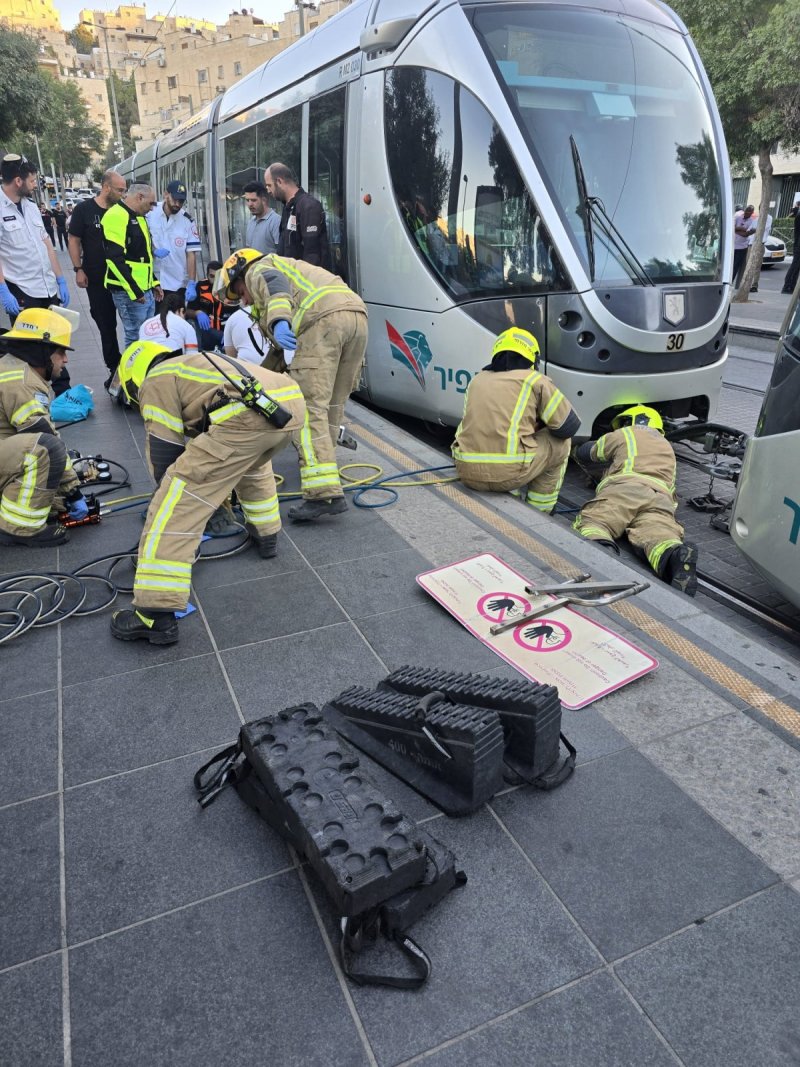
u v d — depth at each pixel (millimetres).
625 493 4695
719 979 1756
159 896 2002
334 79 6816
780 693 2770
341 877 1726
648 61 5766
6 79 21359
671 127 5723
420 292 6125
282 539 4215
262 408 3047
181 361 3207
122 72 124562
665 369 5477
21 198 6500
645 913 1921
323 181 7227
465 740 2131
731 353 11375
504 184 5332
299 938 1881
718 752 2477
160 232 8211
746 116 13812
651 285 5328
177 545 3062
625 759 2453
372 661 3029
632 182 5480
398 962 1799
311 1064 1602
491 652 3059
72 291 16984
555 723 2328
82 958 1840
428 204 5906
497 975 1774
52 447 3949
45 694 2855
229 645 3164
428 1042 1640
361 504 4672
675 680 2857
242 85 9445
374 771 2395
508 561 3869
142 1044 1648
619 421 5480
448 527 4320
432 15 5668
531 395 4645
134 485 5117
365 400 7715
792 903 1944
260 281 4184
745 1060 1594
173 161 12992
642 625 3229
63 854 2139
